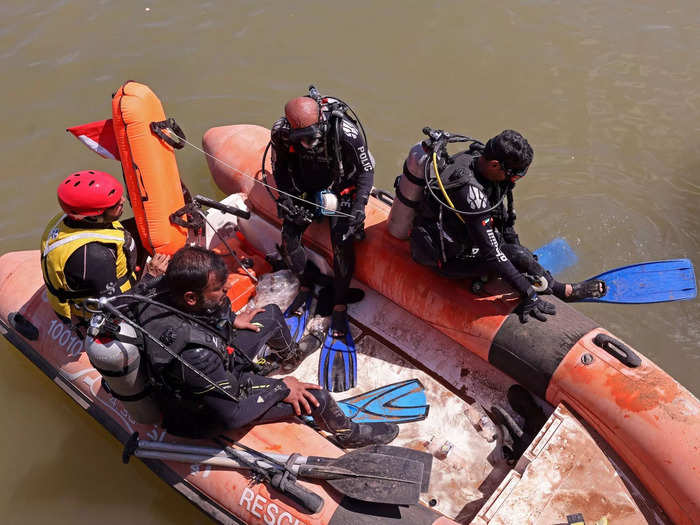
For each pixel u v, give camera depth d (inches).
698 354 179.3
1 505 155.1
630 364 130.8
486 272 140.8
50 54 258.7
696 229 206.1
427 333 161.0
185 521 153.1
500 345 141.3
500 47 261.3
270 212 172.9
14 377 176.2
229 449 125.2
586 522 120.5
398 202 145.9
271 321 139.1
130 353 108.0
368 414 147.9
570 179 220.1
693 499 117.0
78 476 159.3
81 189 123.4
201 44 263.1
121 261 131.6
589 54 258.5
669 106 240.8
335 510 117.6
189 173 224.1
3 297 164.9
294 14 273.9
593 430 132.1
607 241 204.8
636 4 274.8
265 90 247.1
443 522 116.8
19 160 225.3
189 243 163.3
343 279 159.2
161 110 161.8
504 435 140.9
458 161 127.8
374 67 255.1
